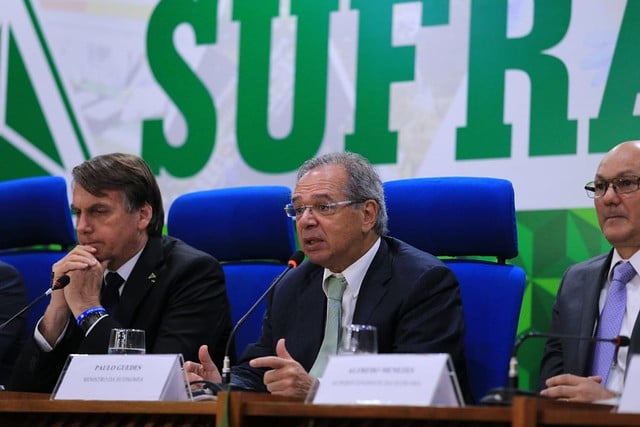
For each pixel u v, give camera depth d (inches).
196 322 230.7
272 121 310.8
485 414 129.8
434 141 289.1
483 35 286.5
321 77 305.7
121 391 162.1
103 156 235.0
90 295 220.2
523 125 279.0
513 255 222.5
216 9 322.7
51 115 339.6
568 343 210.5
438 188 226.4
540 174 275.9
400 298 204.4
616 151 213.8
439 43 291.7
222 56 319.6
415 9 296.0
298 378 169.3
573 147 273.1
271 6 315.0
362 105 299.1
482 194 222.1
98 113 333.7
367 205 210.2
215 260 240.2
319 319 211.8
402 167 292.0
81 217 230.5
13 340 246.4
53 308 219.5
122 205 230.5
